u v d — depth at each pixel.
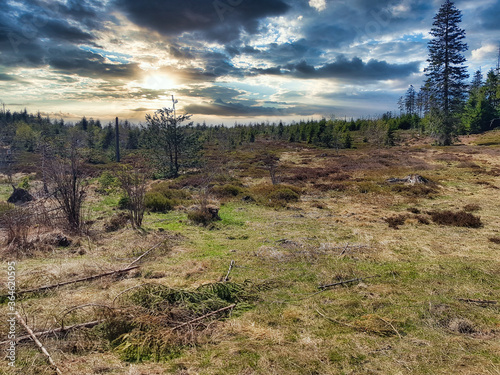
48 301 3.82
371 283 4.70
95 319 3.37
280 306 3.92
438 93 41.72
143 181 9.85
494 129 50.72
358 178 20.00
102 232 7.67
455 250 6.39
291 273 5.06
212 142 61.38
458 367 2.63
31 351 2.80
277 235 7.64
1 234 6.57
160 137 23.41
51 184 8.21
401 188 15.03
